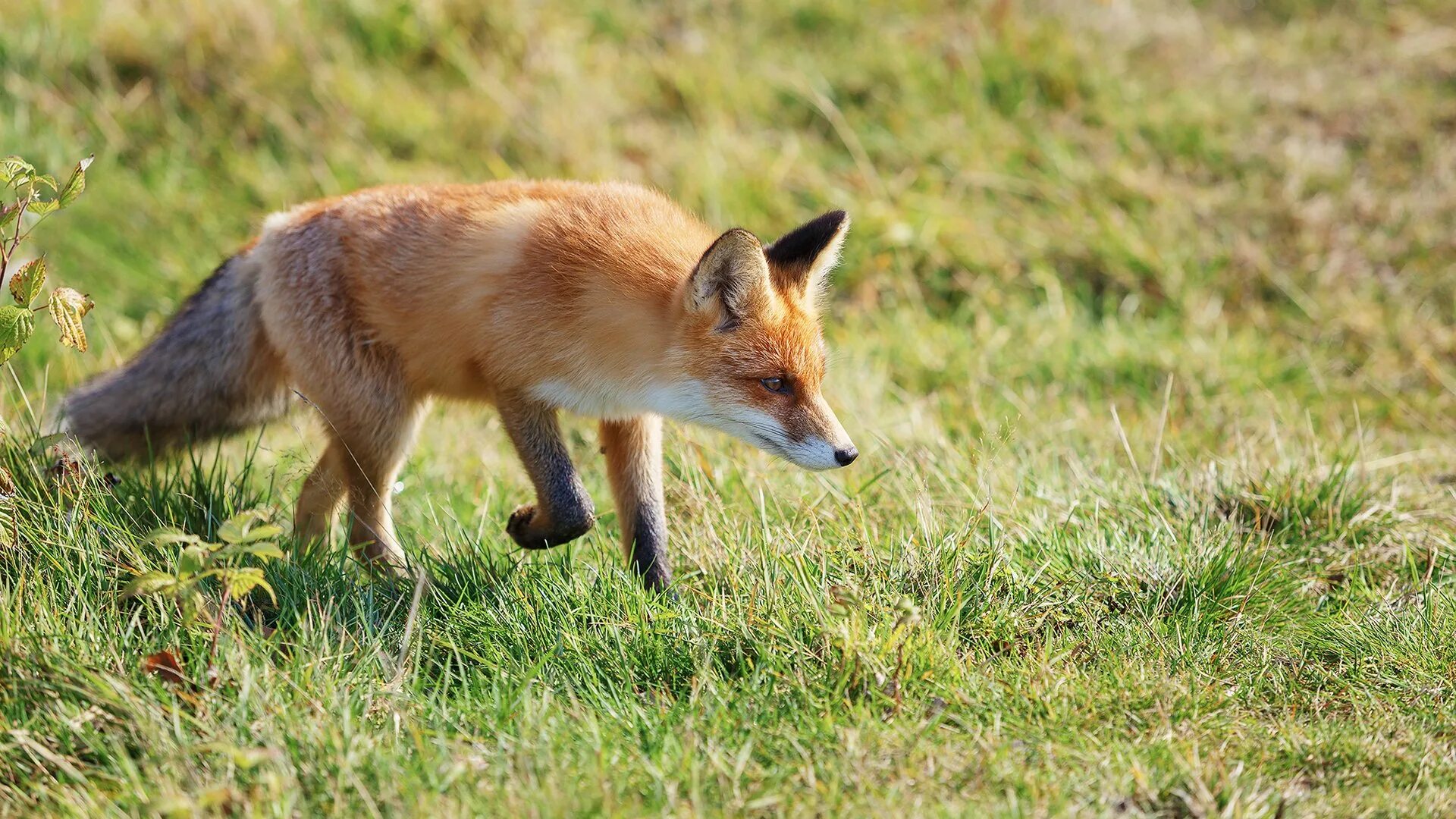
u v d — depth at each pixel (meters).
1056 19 19.09
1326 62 18.77
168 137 16.20
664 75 17.77
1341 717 7.32
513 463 11.29
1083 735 6.81
